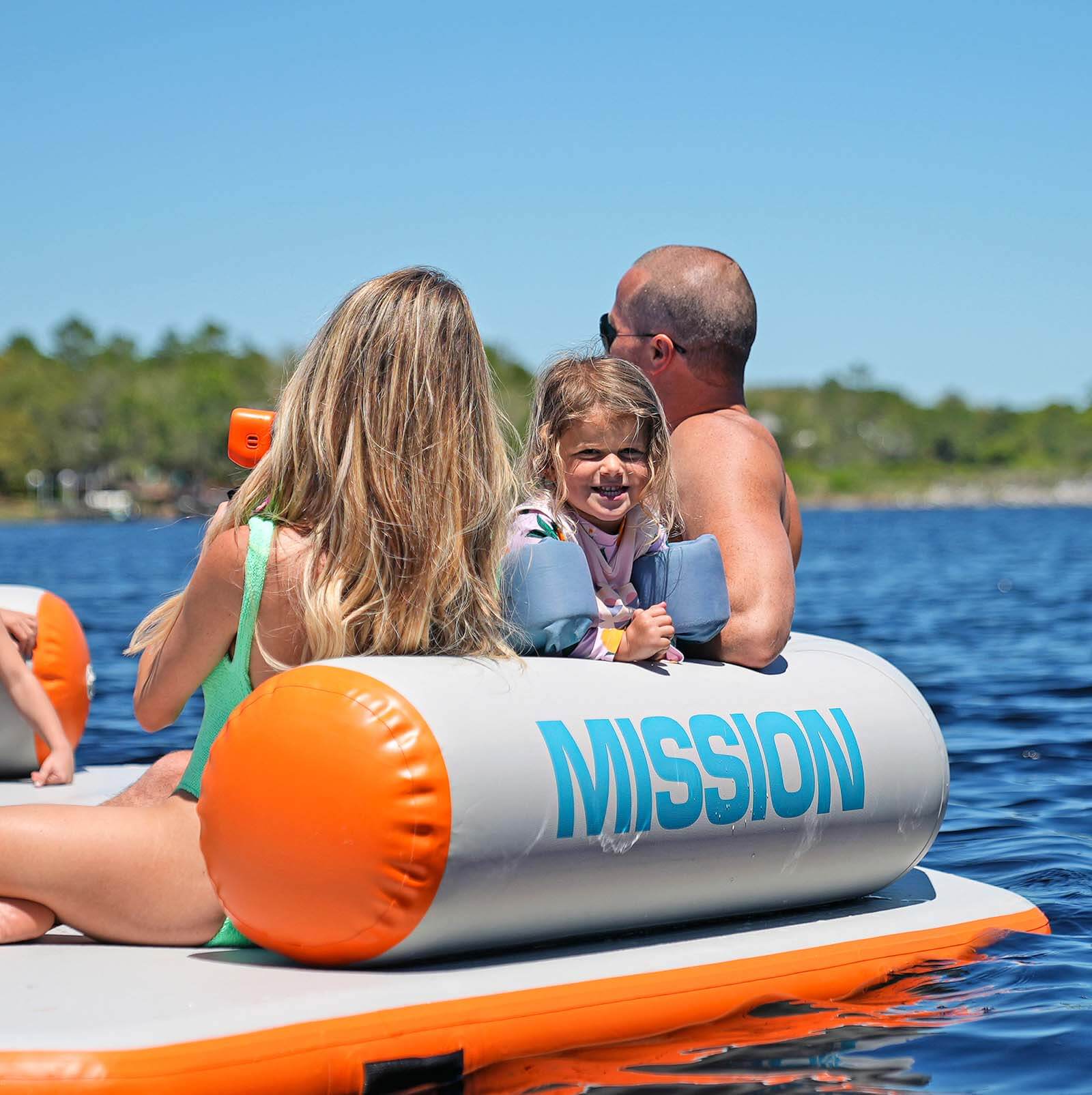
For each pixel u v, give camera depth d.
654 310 4.54
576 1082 2.98
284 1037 2.80
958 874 5.00
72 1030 2.71
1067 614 17.52
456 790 2.99
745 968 3.38
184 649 3.39
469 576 3.35
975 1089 2.97
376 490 3.28
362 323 3.32
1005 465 184.25
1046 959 3.75
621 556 3.78
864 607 19.14
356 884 3.00
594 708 3.29
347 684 3.07
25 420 128.62
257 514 3.36
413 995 2.98
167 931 3.29
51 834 3.23
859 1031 3.27
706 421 4.39
